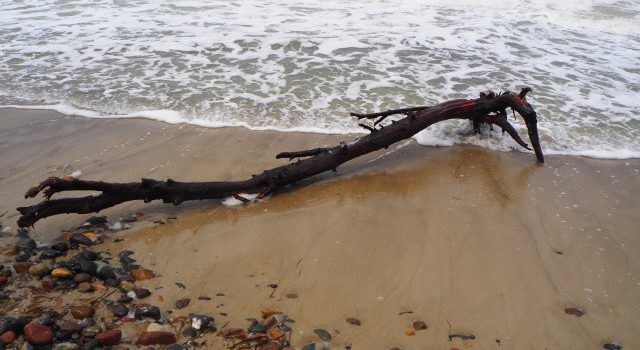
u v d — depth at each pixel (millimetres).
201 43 9789
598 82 8109
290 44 9641
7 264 4125
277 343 3354
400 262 4227
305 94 7750
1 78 8508
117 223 4852
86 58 9258
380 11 11797
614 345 3383
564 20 11164
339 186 5539
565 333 3482
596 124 6848
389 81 8117
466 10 11922
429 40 9883
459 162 6031
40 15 11664
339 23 10891
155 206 5203
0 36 10320
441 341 3404
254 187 5289
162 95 7820
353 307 3719
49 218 4906
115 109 7477
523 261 4238
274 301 3775
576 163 5984
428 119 5809
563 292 3885
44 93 8008
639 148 6293
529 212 4969
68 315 3512
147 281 3977
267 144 6426
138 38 10133
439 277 4043
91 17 11477
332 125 6879
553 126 6816
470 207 5059
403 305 3740
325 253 4355
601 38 10133
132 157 6148
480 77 8266
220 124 6965
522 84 8016
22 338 3277
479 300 3795
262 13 11633
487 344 3387
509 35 10227
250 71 8586
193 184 5008
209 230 4730
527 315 3648
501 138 6512
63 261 4184
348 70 8539
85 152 6289
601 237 4582
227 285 3953
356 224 4781
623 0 12742
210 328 3479
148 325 3479
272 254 4348
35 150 6359
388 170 5895
